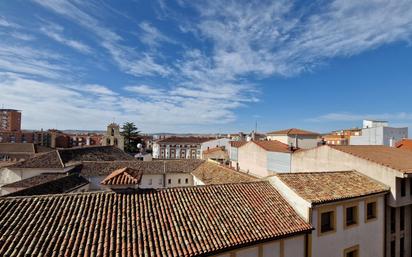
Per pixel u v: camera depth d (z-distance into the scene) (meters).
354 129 73.19
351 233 15.71
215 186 15.27
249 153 38.94
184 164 42.91
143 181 39.12
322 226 14.81
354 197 15.59
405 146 36.28
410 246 19.11
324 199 14.27
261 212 13.60
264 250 12.14
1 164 43.38
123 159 51.88
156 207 12.50
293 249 13.07
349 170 20.08
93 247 9.47
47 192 21.05
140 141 98.19
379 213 17.28
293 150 30.34
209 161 37.91
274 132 53.31
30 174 34.50
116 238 10.12
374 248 16.89
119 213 11.64
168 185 40.31
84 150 47.59
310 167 24.62
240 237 11.46
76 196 12.36
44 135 116.94
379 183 18.14
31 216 10.60
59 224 10.38
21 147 66.12
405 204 17.91
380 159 19.50
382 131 44.47
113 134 74.38
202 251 10.23
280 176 16.47
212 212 12.80
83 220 10.83
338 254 15.00
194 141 96.25
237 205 13.80
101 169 37.75
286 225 13.03
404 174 16.80
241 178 24.48
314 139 49.34
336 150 21.72
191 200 13.52
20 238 9.39
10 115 134.25
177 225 11.42
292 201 14.86
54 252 8.98
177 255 9.76
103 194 12.89
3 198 11.43
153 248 9.88
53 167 35.16
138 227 10.90
